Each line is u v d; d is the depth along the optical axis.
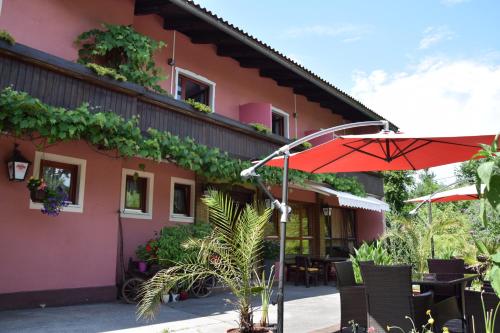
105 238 8.64
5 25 7.84
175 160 9.09
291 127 16.03
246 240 5.37
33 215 7.66
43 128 6.62
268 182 11.26
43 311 7.20
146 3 10.43
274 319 7.16
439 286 6.99
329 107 17.94
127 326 6.36
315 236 16.02
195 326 6.52
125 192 10.00
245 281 5.21
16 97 6.26
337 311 8.18
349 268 6.68
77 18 8.93
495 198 2.60
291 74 14.62
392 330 5.00
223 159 9.88
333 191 13.82
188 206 11.47
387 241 10.73
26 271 7.46
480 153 2.77
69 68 7.30
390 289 5.06
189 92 12.33
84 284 8.19
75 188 8.45
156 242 8.91
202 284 9.54
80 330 5.99
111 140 7.51
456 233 10.77
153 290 5.36
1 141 7.50
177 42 11.89
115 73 7.94
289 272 13.91
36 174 7.84
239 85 13.88
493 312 4.73
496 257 2.95
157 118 8.99
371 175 17.86
